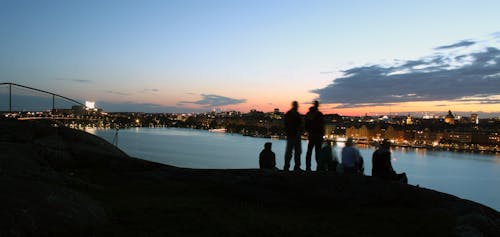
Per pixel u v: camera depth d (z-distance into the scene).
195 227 7.19
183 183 11.85
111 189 10.99
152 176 12.52
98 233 6.50
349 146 12.44
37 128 16.53
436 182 81.38
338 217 8.83
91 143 16.94
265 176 11.27
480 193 71.88
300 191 10.33
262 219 8.07
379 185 10.34
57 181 10.37
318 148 13.22
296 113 13.27
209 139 193.50
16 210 6.16
